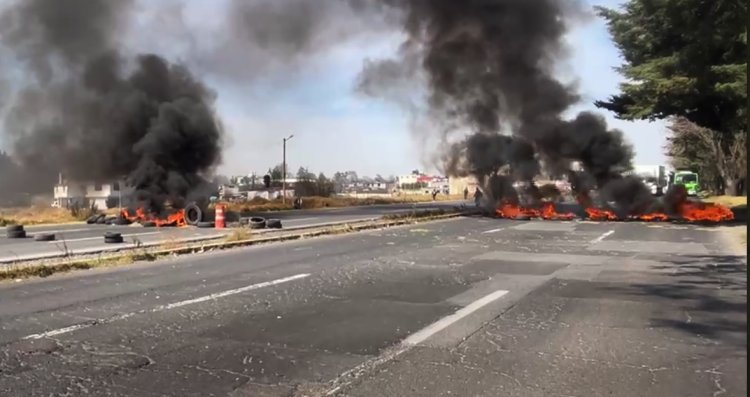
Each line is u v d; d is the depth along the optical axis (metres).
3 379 4.86
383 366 5.28
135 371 5.10
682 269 11.63
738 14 22.98
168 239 17.30
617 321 7.09
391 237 19.06
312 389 4.68
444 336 6.36
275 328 6.68
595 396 4.50
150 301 8.21
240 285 9.59
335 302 8.20
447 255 13.97
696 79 27.48
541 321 7.08
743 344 6.04
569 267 11.92
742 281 10.14
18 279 10.09
